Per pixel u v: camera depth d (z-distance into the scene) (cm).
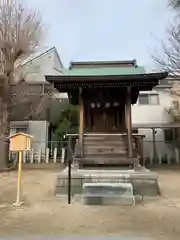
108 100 1123
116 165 1014
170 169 1719
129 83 1012
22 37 1802
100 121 1127
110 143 1041
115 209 732
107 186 827
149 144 2223
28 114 2195
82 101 1055
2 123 1798
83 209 734
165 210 722
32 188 1070
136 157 1047
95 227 572
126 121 1062
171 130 2259
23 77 1969
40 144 2147
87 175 904
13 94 1864
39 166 1861
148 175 894
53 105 2336
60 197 884
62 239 496
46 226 582
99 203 788
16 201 823
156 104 2295
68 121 2225
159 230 550
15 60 1833
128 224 593
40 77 2292
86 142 1048
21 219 641
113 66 1188
